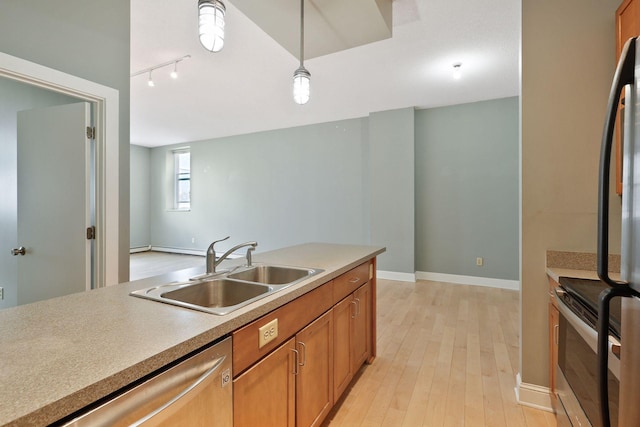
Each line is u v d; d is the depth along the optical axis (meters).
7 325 0.93
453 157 4.55
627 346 0.57
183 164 7.52
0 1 1.58
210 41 1.38
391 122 4.73
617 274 1.59
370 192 5.00
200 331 0.89
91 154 2.11
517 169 4.19
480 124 4.39
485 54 3.01
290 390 1.32
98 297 1.20
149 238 7.70
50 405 0.58
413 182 4.61
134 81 3.62
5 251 2.66
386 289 4.27
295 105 4.52
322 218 5.65
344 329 1.85
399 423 1.72
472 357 2.43
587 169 1.71
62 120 2.15
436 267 4.70
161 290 1.31
